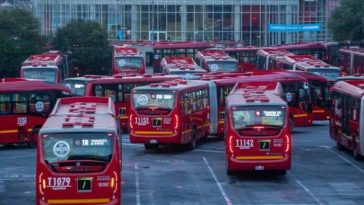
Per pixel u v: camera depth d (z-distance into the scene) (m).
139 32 121.00
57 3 122.00
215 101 47.66
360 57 80.88
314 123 57.81
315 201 30.08
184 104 42.75
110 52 99.00
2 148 45.59
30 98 45.16
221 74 52.69
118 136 26.09
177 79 50.44
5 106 44.75
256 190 32.25
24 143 45.72
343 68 86.69
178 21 121.12
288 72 53.84
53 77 63.94
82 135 25.59
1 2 135.75
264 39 121.75
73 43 97.31
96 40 97.56
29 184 33.53
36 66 64.06
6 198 30.56
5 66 83.88
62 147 25.53
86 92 51.88
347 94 41.38
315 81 54.56
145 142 42.16
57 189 25.47
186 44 95.00
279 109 33.88
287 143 33.84
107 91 52.19
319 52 91.44
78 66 98.00
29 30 86.31
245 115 33.91
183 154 42.31
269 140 33.78
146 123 42.06
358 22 103.31
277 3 121.38
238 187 32.88
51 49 96.81
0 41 83.38
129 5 120.56
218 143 46.94
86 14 121.31
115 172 25.56
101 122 26.81
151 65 93.12
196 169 37.31
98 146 25.64
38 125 45.41
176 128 41.94
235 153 33.97
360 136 38.84
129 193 31.45
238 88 40.44
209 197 30.77
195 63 75.81
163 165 38.50
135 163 39.22
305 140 47.94
